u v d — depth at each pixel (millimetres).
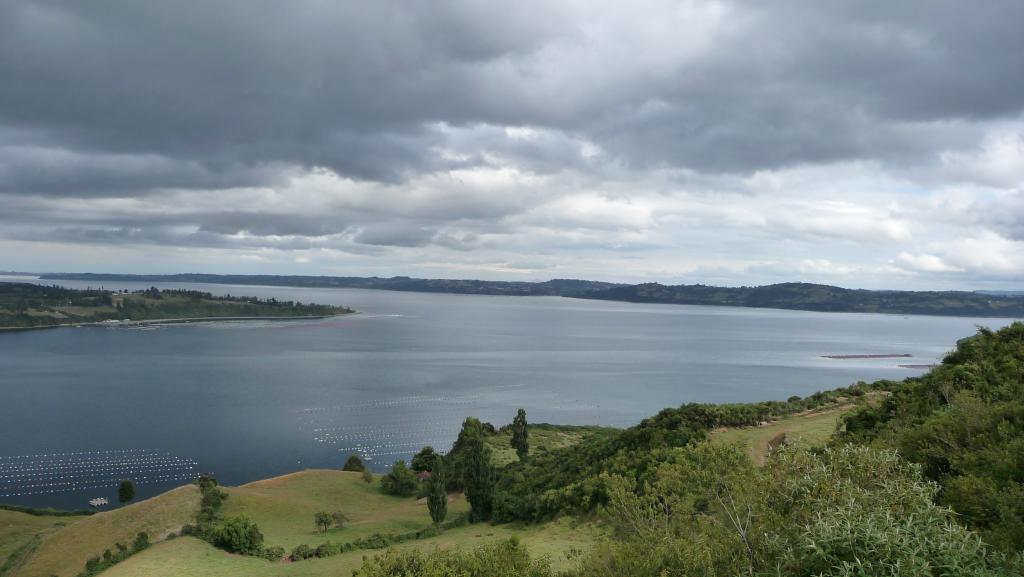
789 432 50500
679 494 20312
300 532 64250
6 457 119188
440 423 149625
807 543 11992
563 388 199375
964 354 52312
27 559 59906
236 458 120750
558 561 36469
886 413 45406
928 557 11438
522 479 70812
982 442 24328
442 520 61562
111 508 91438
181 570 48656
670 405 171125
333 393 189000
